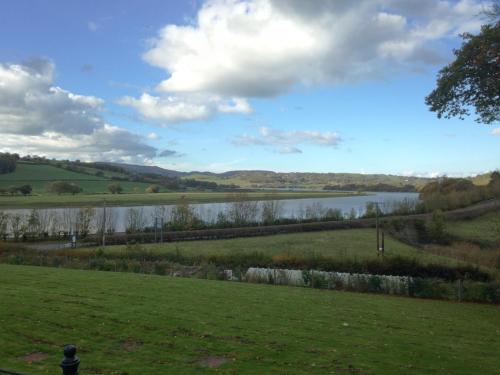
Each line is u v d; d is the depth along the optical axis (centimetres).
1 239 5516
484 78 1995
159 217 6900
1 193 10681
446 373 1043
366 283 2577
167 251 3838
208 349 1112
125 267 3070
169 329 1271
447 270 2941
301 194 15188
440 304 2239
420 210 7525
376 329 1478
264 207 7244
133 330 1244
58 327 1245
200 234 5988
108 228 6322
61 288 1875
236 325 1367
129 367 956
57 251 3747
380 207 7756
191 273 2967
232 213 7144
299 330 1365
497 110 2116
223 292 2059
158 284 2175
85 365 958
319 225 6794
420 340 1370
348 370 1010
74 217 6462
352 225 6919
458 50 2047
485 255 3669
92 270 2858
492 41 1902
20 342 1102
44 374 893
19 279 2095
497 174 8719
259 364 1017
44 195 10775
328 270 3027
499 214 6350
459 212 6662
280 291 2266
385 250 4644
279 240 5703
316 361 1065
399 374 1009
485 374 1063
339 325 1492
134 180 15800
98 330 1230
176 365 984
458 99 2117
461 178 9738
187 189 15950
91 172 15625
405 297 2442
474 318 1884
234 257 3381
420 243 5259
